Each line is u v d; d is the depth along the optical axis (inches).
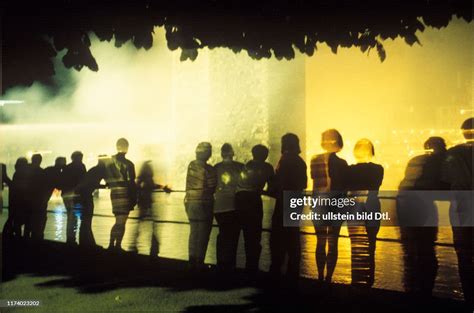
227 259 368.8
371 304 282.2
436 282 346.3
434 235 324.2
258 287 323.3
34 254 431.5
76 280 343.9
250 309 277.1
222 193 371.2
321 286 321.7
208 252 464.4
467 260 294.4
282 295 302.8
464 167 297.1
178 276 354.6
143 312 273.0
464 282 293.3
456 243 297.7
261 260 423.8
